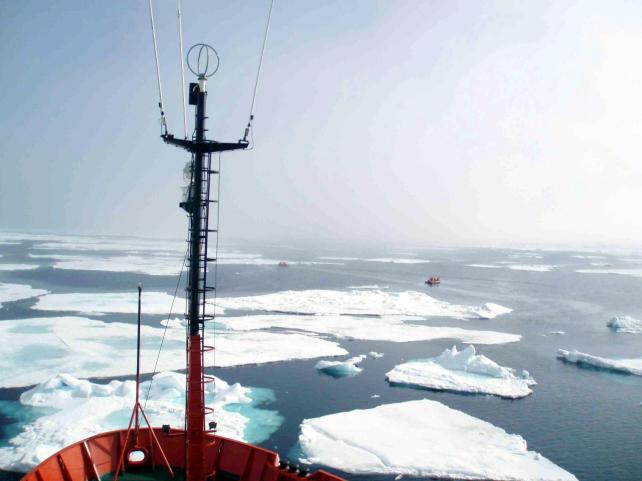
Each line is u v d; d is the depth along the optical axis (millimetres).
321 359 32000
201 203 8727
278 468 10094
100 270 85312
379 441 19219
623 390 26781
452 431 20328
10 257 111312
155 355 30516
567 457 18859
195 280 8695
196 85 8633
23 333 35375
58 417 19922
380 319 46406
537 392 26297
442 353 31953
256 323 42000
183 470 10523
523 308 56531
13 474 15945
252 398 24578
